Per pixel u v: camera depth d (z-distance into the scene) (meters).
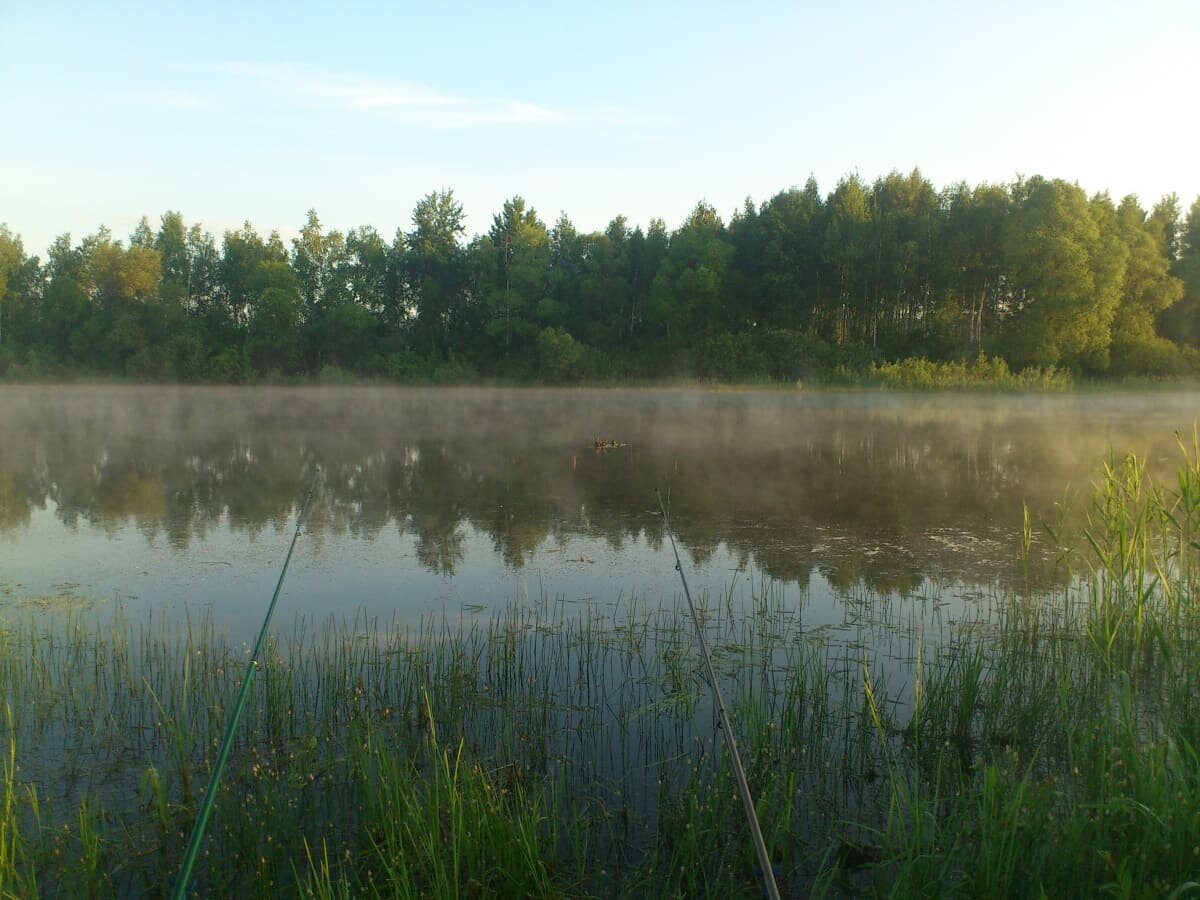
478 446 22.72
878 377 45.84
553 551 10.93
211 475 17.55
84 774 5.33
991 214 50.06
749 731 5.50
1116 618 7.21
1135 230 47.56
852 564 10.14
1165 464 17.70
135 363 54.72
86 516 13.28
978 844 4.32
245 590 9.23
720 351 50.75
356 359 56.66
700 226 57.38
